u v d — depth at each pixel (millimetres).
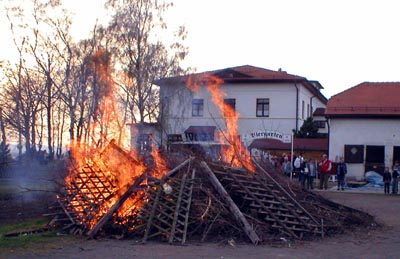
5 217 17500
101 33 39500
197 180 14305
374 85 42500
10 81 35031
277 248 12195
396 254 11750
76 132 36750
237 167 15391
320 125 56875
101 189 15250
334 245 12805
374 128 38406
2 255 11125
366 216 16391
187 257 10961
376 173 37031
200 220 13312
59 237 13367
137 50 41812
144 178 14320
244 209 14359
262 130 47656
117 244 12438
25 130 35281
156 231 13266
